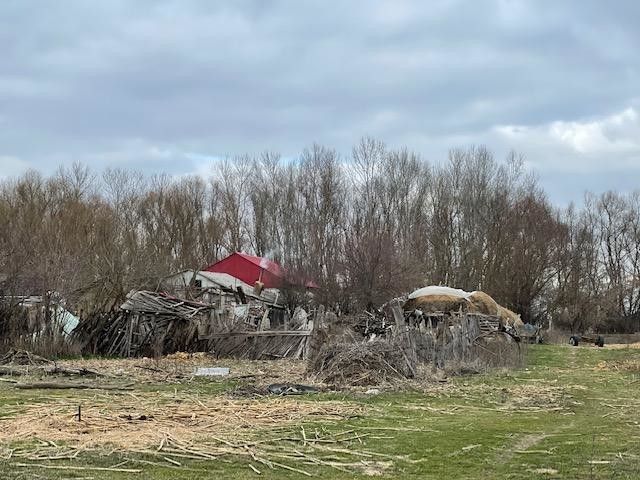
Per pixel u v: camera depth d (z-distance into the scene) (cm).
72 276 2266
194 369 1792
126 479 686
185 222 5478
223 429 953
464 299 3234
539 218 5294
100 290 2375
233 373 1705
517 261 5100
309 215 4762
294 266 3322
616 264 6669
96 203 4641
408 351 1644
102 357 2145
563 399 1364
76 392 1332
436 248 5350
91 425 945
